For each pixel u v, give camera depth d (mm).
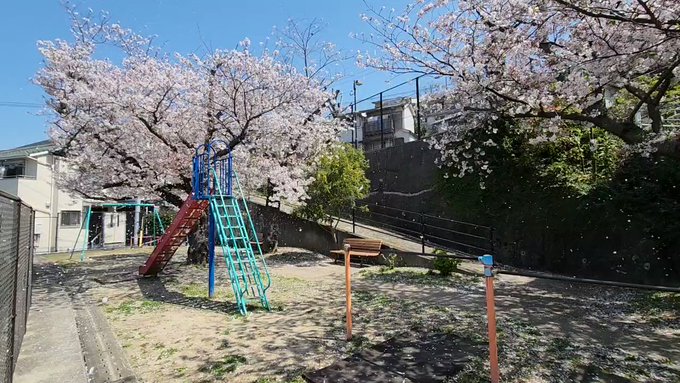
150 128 9172
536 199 8961
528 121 8805
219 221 6457
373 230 13281
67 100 9250
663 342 4105
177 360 3955
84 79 9812
